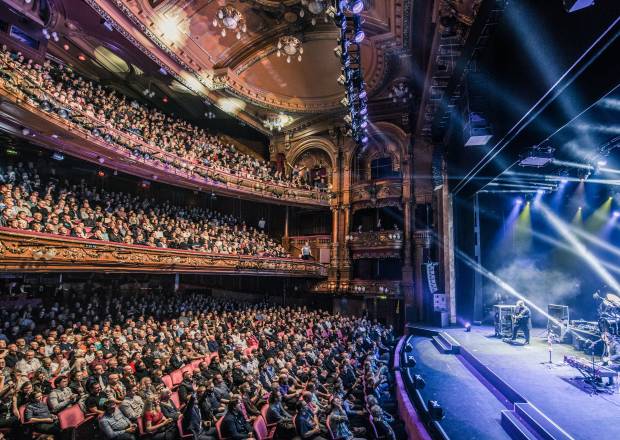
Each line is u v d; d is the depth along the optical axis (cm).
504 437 780
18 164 1579
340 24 1146
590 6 604
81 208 1502
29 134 1396
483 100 1102
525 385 1009
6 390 827
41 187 1567
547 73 761
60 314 1447
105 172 2131
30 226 1155
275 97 2577
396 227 2588
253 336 1664
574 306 1925
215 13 1919
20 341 1066
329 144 2847
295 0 1886
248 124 2755
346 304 2722
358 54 1402
